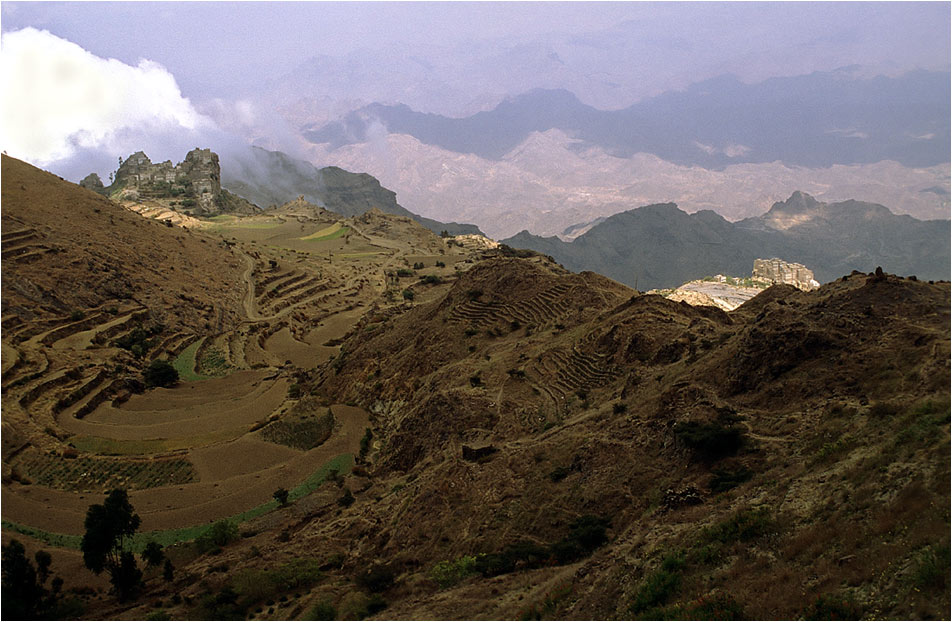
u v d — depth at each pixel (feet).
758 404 183.52
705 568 112.27
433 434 266.36
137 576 191.83
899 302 190.08
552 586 133.18
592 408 246.27
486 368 306.76
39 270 519.60
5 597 173.78
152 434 316.81
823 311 200.13
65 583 198.90
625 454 187.32
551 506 178.40
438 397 283.79
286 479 269.64
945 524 90.99
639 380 241.96
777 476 141.59
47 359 395.96
